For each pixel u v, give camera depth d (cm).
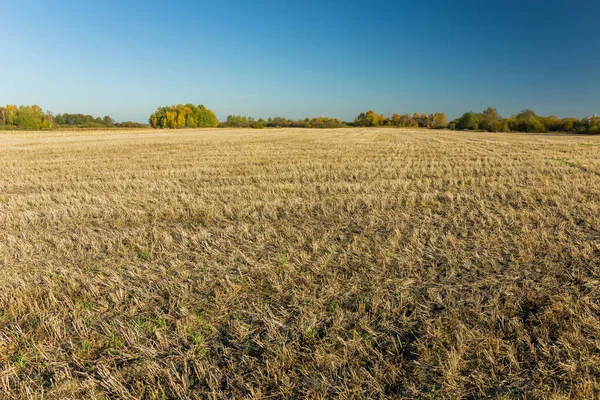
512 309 390
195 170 1556
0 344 350
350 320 378
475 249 565
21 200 1001
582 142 3200
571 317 366
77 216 839
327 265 517
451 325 363
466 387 286
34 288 459
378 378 297
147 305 422
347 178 1314
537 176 1262
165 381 303
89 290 457
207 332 366
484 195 985
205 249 595
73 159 2064
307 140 3750
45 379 310
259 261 538
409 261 520
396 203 909
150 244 627
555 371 297
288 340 350
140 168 1664
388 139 3922
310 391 285
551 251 541
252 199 977
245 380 302
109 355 332
